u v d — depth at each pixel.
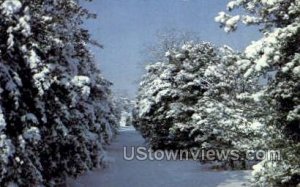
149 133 34.62
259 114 12.64
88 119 15.58
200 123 20.53
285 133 11.88
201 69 26.50
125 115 112.38
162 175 19.19
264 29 11.82
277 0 11.05
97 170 20.77
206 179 17.33
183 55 28.80
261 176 11.77
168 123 29.56
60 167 12.80
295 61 10.37
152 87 30.33
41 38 10.93
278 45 10.37
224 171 19.55
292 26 10.50
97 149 18.30
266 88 11.64
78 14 13.66
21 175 9.95
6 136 9.23
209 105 19.92
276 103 11.67
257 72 10.80
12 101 9.84
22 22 9.65
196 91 26.27
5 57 9.93
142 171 20.83
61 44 11.37
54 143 11.89
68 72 12.02
